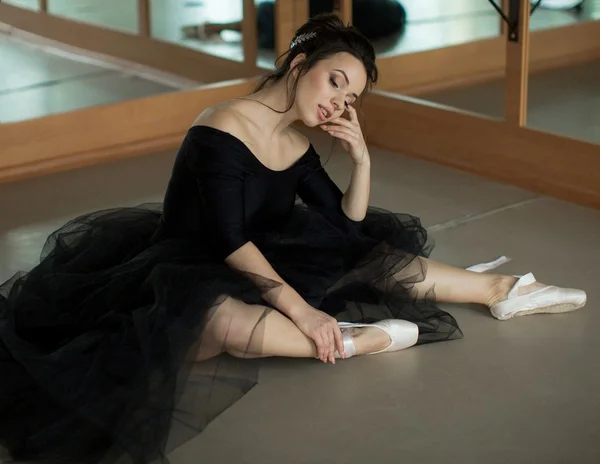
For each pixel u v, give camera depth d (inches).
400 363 83.1
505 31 124.0
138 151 145.5
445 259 104.7
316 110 76.5
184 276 74.2
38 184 132.8
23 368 74.6
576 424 73.6
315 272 83.4
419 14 134.9
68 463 69.6
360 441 72.0
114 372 71.1
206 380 72.8
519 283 90.0
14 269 104.0
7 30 148.5
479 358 83.8
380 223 90.1
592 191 118.9
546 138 122.5
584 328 88.8
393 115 142.9
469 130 132.5
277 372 82.0
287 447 71.4
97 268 83.8
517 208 120.0
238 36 160.1
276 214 83.4
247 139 78.3
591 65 116.4
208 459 70.1
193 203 80.7
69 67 152.3
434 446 71.1
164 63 159.5
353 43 76.2
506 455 69.8
